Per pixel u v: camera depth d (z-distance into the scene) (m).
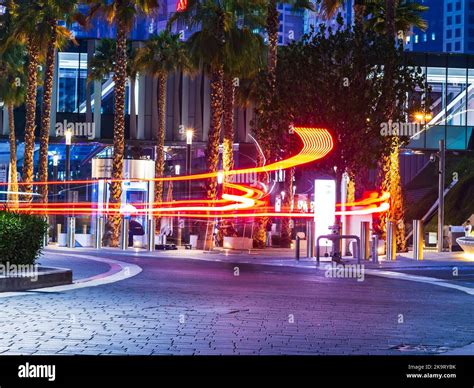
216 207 43.41
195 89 76.75
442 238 44.06
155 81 76.12
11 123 63.25
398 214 41.56
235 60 43.44
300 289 20.39
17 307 14.85
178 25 44.72
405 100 34.62
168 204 59.94
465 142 76.25
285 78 34.22
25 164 51.16
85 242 45.91
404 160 86.75
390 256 33.84
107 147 81.00
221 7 44.06
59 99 76.12
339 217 40.50
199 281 21.95
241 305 16.06
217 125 43.75
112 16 45.50
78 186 77.06
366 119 33.44
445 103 76.06
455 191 71.69
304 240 54.75
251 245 44.16
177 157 87.88
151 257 34.72
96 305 15.42
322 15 42.31
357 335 12.27
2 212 18.95
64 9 48.59
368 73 33.38
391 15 40.34
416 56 75.94
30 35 50.25
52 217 52.78
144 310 14.80
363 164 33.88
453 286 23.16
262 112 35.97
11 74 60.47
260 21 47.72
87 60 76.19
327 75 33.34
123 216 45.34
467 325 13.97
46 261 28.72
